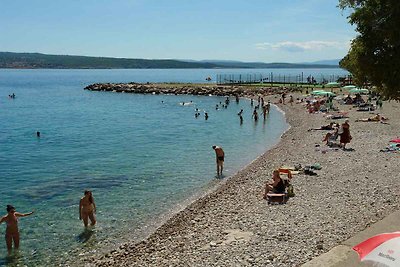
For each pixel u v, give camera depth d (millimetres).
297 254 13648
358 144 34125
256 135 45656
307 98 78625
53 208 21797
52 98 106312
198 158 33906
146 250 15898
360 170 25172
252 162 31297
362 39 12977
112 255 15836
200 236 16531
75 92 127812
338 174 24484
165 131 50250
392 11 12062
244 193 22562
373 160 27844
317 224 16375
